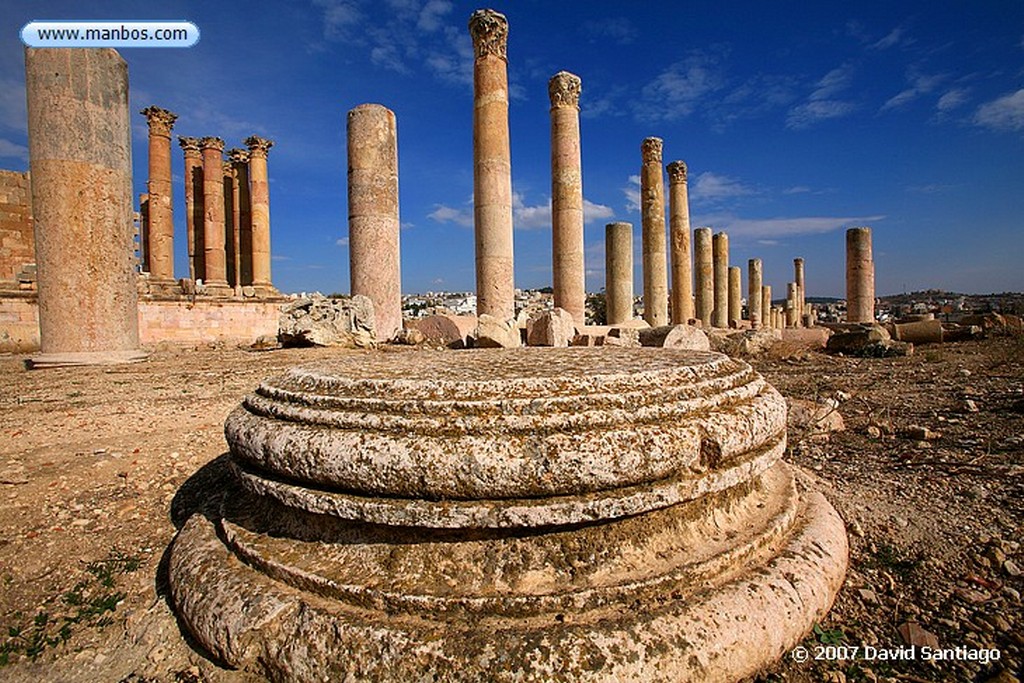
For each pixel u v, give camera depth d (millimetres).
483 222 12992
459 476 2078
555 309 11602
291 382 2980
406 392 2465
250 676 2100
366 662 1885
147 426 5277
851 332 15320
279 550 2410
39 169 8391
